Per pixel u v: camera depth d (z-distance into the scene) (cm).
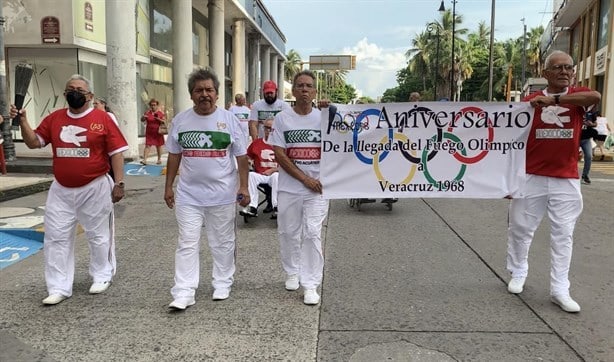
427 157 503
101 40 1764
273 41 4581
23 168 1269
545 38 5188
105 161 493
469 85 8612
